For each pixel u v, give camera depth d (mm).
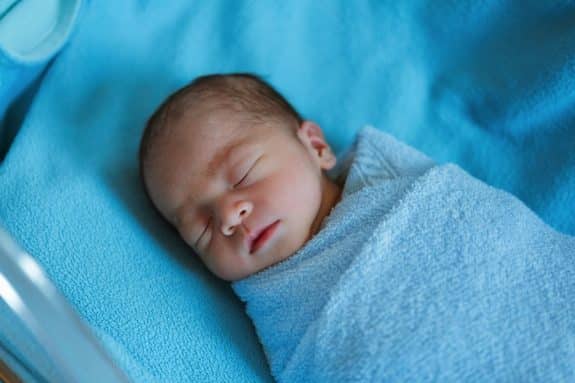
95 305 997
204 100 1047
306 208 1002
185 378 974
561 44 1193
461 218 935
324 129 1317
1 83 1086
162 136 1038
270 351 977
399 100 1333
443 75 1344
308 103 1334
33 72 1166
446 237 917
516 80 1249
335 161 1135
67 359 665
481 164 1264
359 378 838
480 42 1321
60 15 1185
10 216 1040
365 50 1363
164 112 1061
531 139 1239
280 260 995
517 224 944
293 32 1367
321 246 971
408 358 831
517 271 898
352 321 867
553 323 855
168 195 1019
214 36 1343
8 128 1217
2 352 894
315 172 1048
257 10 1358
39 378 818
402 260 900
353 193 1037
